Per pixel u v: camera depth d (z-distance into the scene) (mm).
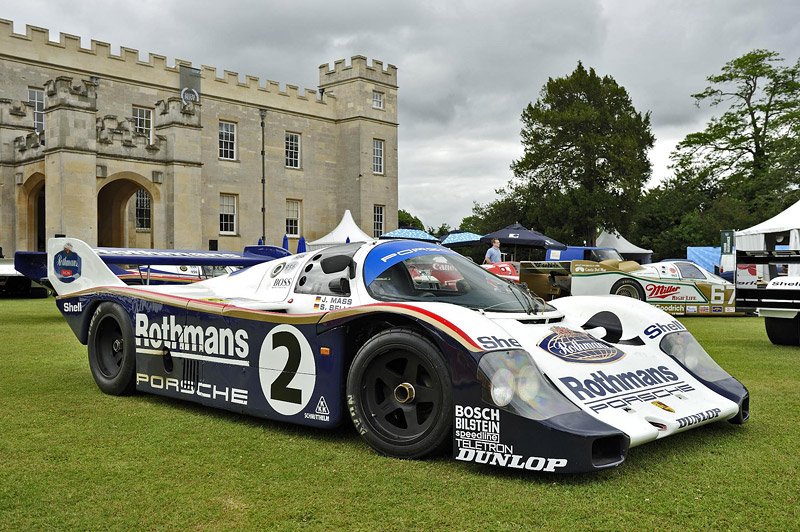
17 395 5047
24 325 10336
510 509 2791
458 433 3254
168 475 3225
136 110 33125
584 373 3535
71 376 5844
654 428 3270
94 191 25438
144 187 27766
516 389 3150
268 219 37938
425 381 3477
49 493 2980
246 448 3662
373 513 2758
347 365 3754
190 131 28484
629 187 44094
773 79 39906
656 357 4098
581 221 43969
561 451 2998
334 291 4172
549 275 13023
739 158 41688
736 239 14922
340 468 3318
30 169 26562
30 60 29672
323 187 40594
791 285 7844
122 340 5070
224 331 4293
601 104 45938
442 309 3439
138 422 4234
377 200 41094
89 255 5477
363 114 40219
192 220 28500
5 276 17391
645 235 45219
